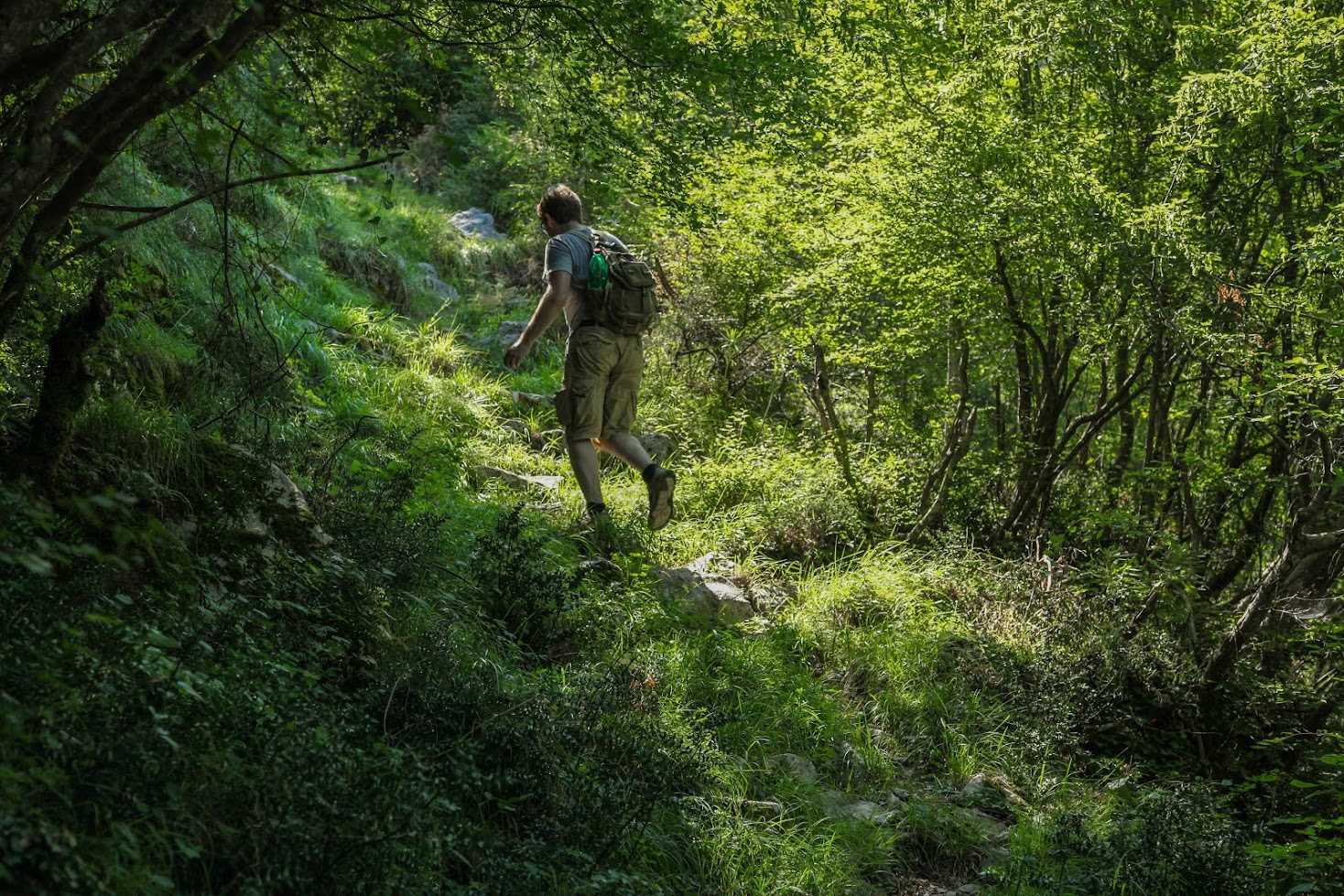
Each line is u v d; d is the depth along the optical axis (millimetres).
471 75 13797
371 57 3975
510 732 3875
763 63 4625
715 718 5141
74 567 3246
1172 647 7082
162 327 5992
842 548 8008
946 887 4617
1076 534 8320
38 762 2420
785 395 10805
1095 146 7707
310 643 3879
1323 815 6438
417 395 8242
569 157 5066
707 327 10484
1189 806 5020
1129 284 7246
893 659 6336
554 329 11648
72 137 2545
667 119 4766
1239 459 8297
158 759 2594
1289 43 6707
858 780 5262
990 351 9352
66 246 4477
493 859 3227
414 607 4641
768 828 4418
